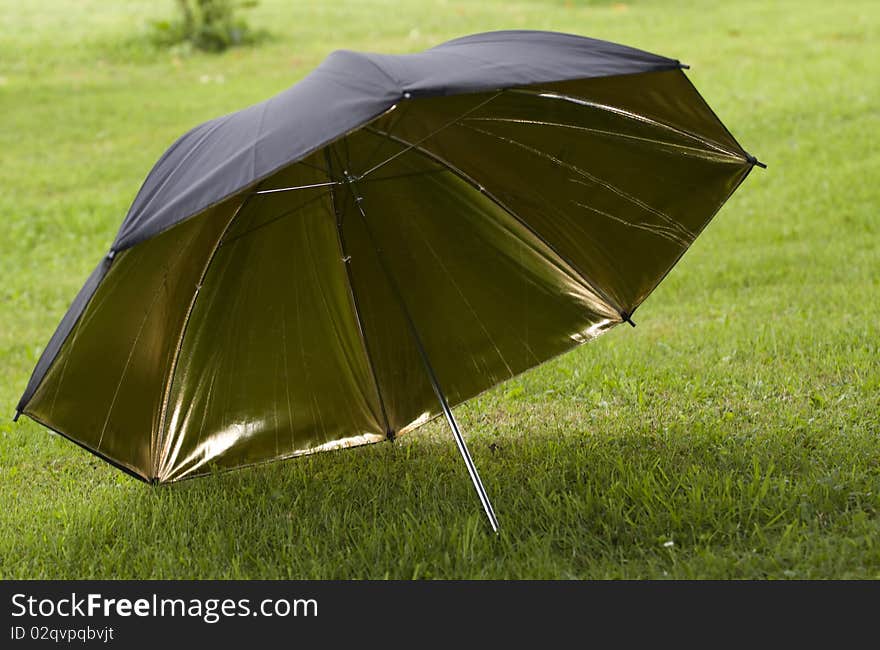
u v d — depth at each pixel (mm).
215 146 3084
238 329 3912
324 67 3158
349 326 4094
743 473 3902
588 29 18422
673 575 3236
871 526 3381
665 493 3717
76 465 4770
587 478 3990
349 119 2752
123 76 16844
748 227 8922
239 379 3947
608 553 3439
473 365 4137
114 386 3531
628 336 6238
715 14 19516
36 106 15117
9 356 6973
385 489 4051
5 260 9812
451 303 4141
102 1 23219
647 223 3838
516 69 2896
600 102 3520
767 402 4707
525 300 4090
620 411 4824
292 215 3924
